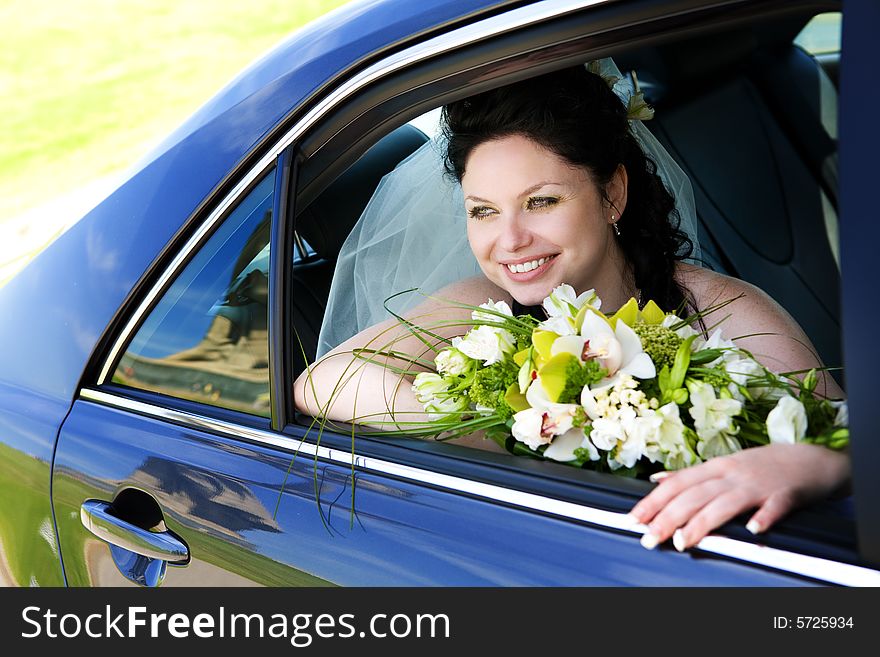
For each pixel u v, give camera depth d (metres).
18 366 1.76
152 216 1.60
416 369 1.62
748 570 1.02
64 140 6.59
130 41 8.27
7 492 1.74
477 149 1.65
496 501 1.21
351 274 1.88
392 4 1.44
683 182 2.15
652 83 2.70
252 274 1.47
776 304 1.83
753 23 1.17
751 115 2.74
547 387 1.24
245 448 1.45
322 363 1.57
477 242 1.73
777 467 1.10
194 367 1.54
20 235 5.28
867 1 0.95
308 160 1.46
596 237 1.71
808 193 2.74
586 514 1.14
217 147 1.54
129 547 1.53
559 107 1.61
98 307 1.65
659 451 1.21
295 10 8.34
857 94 0.93
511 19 1.29
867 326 0.90
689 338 1.29
